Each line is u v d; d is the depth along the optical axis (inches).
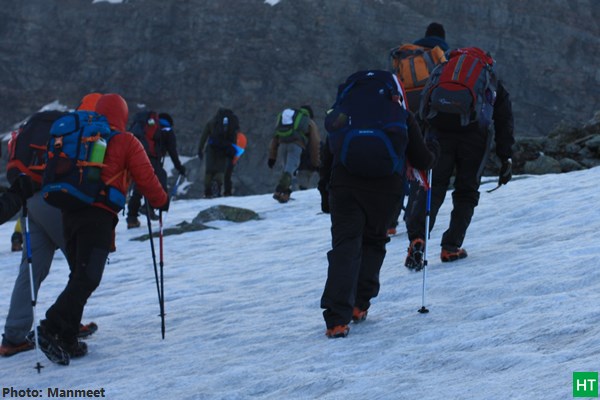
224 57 6983.3
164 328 307.3
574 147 880.3
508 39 7509.8
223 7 7145.7
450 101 325.4
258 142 6550.2
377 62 7037.4
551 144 888.9
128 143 269.7
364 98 251.4
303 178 898.7
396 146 247.1
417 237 337.1
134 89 7017.7
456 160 343.3
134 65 7106.3
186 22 7165.4
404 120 249.9
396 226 491.2
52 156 265.7
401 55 385.4
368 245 265.7
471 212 346.6
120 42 7204.7
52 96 7101.4
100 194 265.0
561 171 829.8
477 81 328.2
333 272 251.8
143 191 276.8
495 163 852.0
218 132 901.2
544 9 7662.4
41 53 7239.2
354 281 252.8
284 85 6855.3
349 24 7130.9
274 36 7017.7
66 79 7165.4
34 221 288.8
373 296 266.2
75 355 275.3
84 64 7175.2
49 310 266.1
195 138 6599.4
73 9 7401.6
